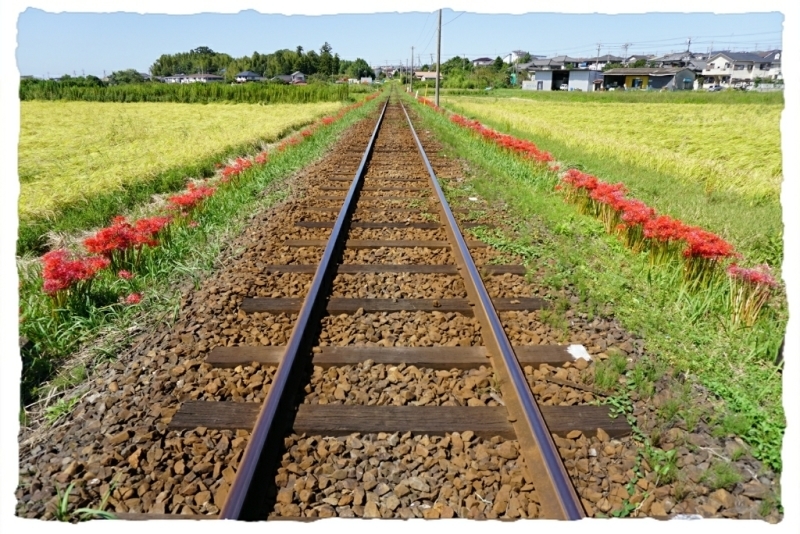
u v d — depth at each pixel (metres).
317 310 4.08
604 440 2.78
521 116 25.31
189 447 2.71
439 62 31.95
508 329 3.91
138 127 20.14
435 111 28.58
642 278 5.09
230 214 7.12
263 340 3.73
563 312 4.22
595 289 4.59
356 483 2.50
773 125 21.95
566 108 34.16
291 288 4.64
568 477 2.36
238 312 4.18
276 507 2.35
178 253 5.48
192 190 7.31
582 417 2.90
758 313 4.25
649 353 3.62
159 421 2.90
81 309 4.13
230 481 2.48
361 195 8.31
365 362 3.43
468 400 3.06
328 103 43.78
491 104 38.84
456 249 5.54
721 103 38.69
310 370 3.39
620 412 2.96
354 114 27.38
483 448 2.69
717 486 2.52
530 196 8.17
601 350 3.64
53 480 2.53
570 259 5.38
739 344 3.91
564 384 3.22
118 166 10.70
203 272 5.09
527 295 4.55
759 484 2.54
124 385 3.26
